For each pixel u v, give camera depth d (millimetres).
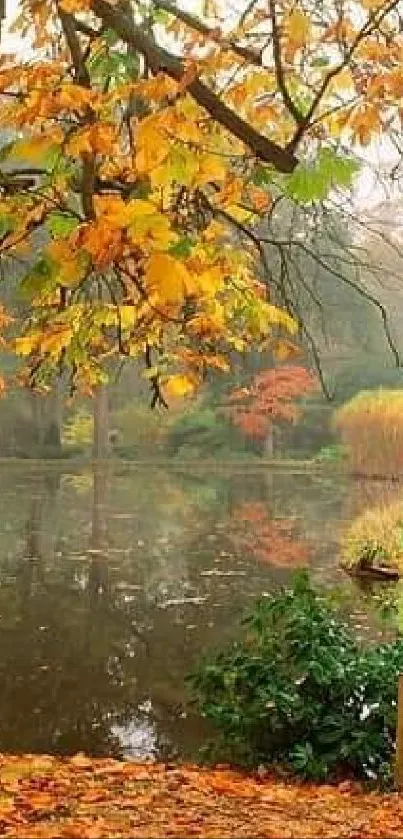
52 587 13594
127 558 16125
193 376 5641
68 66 4445
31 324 5363
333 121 4539
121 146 4488
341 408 37875
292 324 5129
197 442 43781
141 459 42750
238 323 5461
